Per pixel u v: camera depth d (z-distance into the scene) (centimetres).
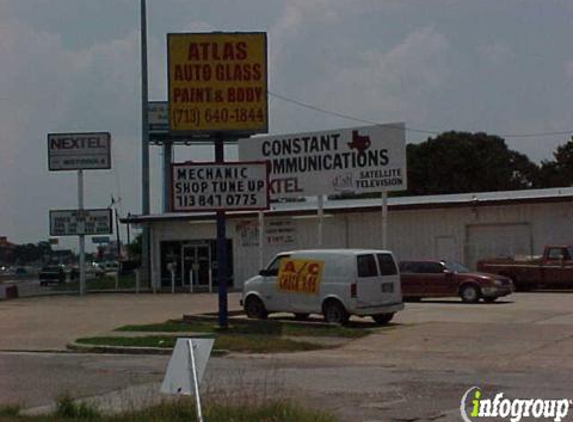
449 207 4788
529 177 8944
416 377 1742
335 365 1975
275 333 2547
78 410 1291
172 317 3275
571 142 8731
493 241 4744
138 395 1552
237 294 4781
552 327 2536
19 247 16612
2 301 4769
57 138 5462
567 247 4138
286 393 1515
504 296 3616
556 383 1633
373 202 5003
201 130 2730
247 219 5300
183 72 2736
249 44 2738
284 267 2797
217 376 1777
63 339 2681
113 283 6538
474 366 1922
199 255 5469
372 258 2709
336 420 1234
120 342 2444
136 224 6147
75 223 5391
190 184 2677
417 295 3669
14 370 1994
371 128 3738
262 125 2730
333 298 2672
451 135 8750
